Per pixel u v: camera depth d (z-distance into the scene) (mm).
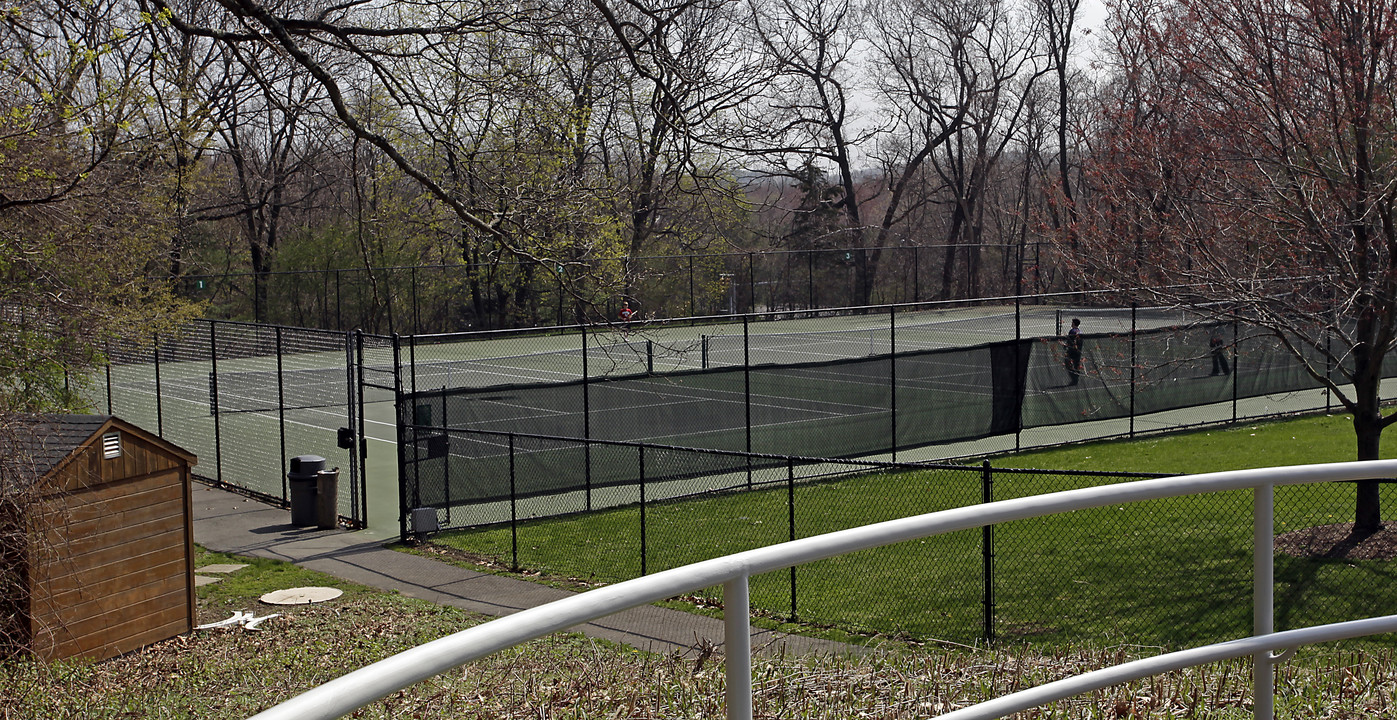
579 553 15438
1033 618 10922
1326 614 10672
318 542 17109
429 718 5684
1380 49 12086
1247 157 13000
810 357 38094
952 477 18688
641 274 12523
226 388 34000
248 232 43250
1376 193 12359
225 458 23938
